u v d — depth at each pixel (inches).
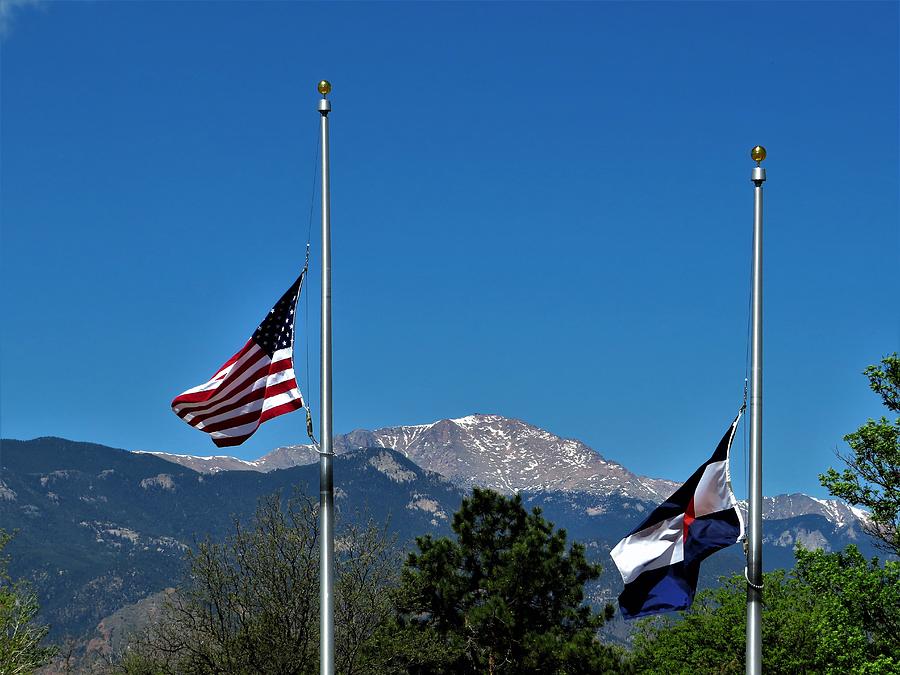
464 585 4296.3
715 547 2022.6
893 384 3432.6
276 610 3105.3
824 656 3203.7
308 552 3174.2
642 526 2048.5
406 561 4311.0
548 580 4355.3
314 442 2031.3
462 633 4136.3
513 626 4165.8
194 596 3112.7
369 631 3257.9
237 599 3107.8
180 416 2084.2
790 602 4483.3
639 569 2041.1
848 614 3073.3
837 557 3181.6
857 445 3331.7
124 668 3238.2
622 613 2036.2
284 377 2055.9
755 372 2031.3
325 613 1930.4
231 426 2063.2
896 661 2960.1
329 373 1998.0
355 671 3221.0
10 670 2726.4
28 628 2827.3
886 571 3043.8
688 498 2044.8
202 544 3144.7
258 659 3093.0
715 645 4527.6
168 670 3171.8
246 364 2070.6
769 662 4256.9
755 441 2012.8
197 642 3125.0
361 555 3225.9
